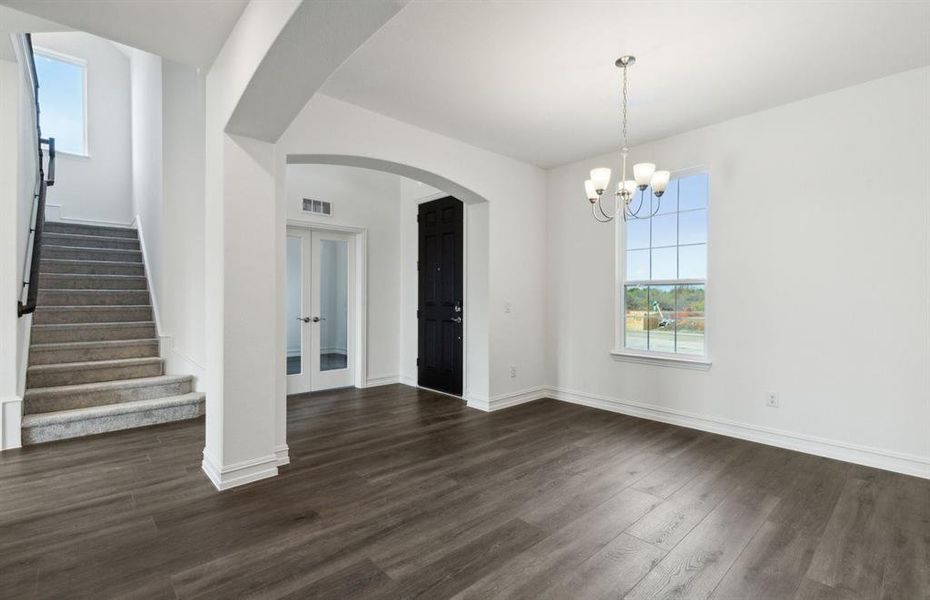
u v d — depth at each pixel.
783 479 2.88
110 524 2.25
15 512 2.36
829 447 3.28
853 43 2.64
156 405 3.90
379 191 5.90
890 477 2.91
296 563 1.95
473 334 4.77
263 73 2.11
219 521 2.30
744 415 3.70
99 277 5.21
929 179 2.90
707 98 3.38
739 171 3.71
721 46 2.68
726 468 3.07
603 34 2.56
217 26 2.40
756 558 2.02
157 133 5.10
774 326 3.54
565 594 1.77
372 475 2.92
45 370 3.85
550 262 5.18
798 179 3.42
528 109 3.58
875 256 3.09
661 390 4.22
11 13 2.36
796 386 3.43
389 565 1.94
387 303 6.00
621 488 2.74
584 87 3.21
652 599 1.74
